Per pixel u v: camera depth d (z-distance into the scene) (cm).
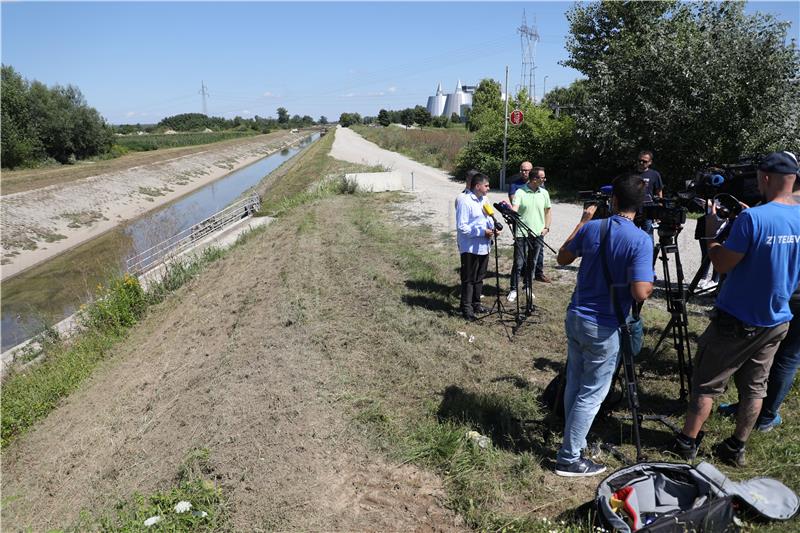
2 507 555
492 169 2269
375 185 2086
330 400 509
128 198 3388
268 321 775
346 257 1052
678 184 1560
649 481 318
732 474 357
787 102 1385
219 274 1243
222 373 641
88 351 989
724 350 342
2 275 1928
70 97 5384
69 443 652
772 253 318
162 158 5291
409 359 577
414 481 390
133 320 1112
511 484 370
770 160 333
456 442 416
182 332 912
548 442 414
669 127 1475
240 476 427
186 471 454
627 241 323
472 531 338
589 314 336
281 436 463
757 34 1400
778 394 388
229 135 10194
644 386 486
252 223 1847
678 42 1473
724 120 1409
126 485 492
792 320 369
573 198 1798
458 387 512
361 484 393
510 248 1059
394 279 881
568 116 2173
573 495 354
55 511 516
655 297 728
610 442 407
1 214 2380
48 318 1438
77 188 3123
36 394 833
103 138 5500
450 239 1189
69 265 2003
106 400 740
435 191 2059
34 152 4681
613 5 1925
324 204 1802
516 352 584
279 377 577
